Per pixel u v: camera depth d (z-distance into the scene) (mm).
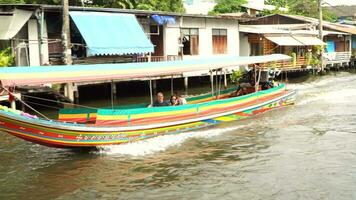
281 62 30484
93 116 12211
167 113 13539
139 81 23328
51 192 9492
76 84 19250
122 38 20781
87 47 19219
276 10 49562
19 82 10086
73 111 12469
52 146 11281
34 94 17812
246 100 16812
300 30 37375
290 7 56656
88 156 11867
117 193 9414
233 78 26938
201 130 14797
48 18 20031
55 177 10367
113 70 12391
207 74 26203
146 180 10148
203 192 9430
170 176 10391
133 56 22844
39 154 12164
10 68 10742
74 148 11906
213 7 53938
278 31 32500
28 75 10562
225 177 10305
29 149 12688
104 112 11844
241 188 9633
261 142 13359
